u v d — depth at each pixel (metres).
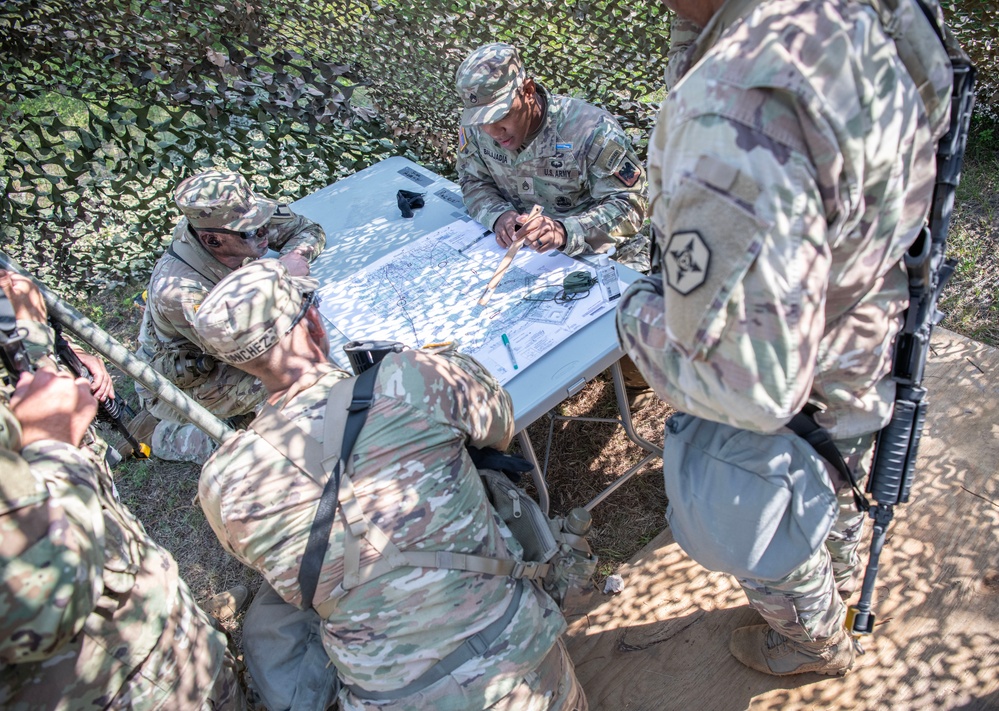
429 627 1.63
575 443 3.08
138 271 4.40
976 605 2.21
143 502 3.20
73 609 1.40
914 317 1.45
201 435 3.21
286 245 2.93
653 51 3.47
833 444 1.59
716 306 1.20
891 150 1.24
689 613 2.38
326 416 1.68
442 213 3.01
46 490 1.44
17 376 1.71
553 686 1.78
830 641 1.93
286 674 1.96
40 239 4.26
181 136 4.20
